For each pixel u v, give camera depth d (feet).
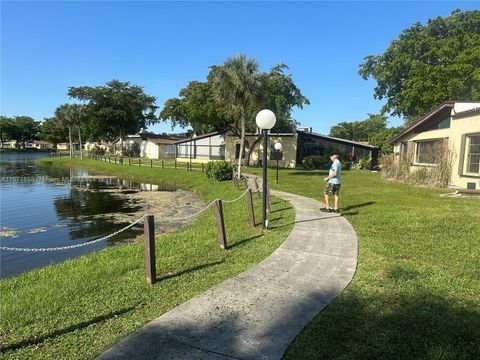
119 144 238.89
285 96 114.42
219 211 23.47
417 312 13.48
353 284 16.61
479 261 18.98
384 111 119.55
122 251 25.13
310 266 19.22
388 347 11.25
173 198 66.13
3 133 355.77
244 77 63.98
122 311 14.44
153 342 11.96
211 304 14.79
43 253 31.58
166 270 19.43
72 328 13.16
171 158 191.01
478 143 45.75
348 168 108.47
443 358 10.56
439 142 54.39
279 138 115.34
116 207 56.75
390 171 68.39
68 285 17.57
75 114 201.67
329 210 34.86
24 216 49.73
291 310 14.08
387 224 27.89
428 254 20.49
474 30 100.12
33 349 11.83
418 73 93.71
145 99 205.26
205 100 113.91
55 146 357.20
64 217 48.98
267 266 19.39
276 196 47.44
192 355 11.16
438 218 28.02
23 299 16.25
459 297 14.75
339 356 10.88
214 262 20.59
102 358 11.11
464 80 86.89
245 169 100.27
